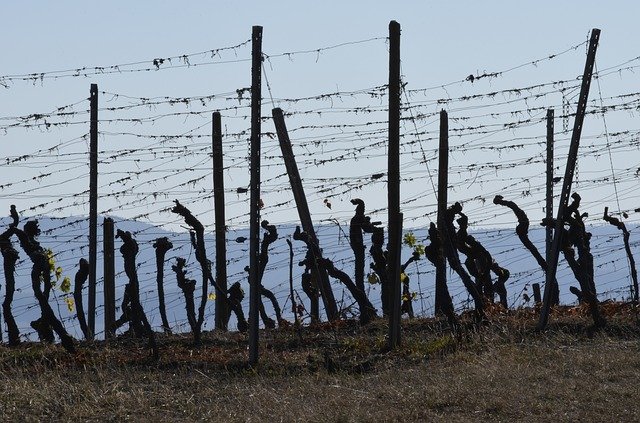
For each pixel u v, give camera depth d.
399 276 52.09
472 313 57.59
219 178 66.12
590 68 55.66
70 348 50.34
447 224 55.75
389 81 53.84
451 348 50.28
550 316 59.16
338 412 37.06
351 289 59.94
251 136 49.47
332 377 44.72
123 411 38.84
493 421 36.34
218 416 37.62
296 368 47.62
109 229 65.88
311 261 61.31
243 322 60.53
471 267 60.22
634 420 36.03
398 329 51.84
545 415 36.91
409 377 43.88
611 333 54.38
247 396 41.19
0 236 54.69
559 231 56.03
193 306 57.78
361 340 53.38
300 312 59.91
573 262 56.00
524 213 58.00
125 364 47.91
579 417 36.59
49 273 51.25
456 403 38.59
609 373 43.78
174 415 38.75
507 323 55.84
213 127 66.31
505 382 41.78
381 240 62.38
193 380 44.78
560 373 43.88
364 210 62.25
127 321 60.12
